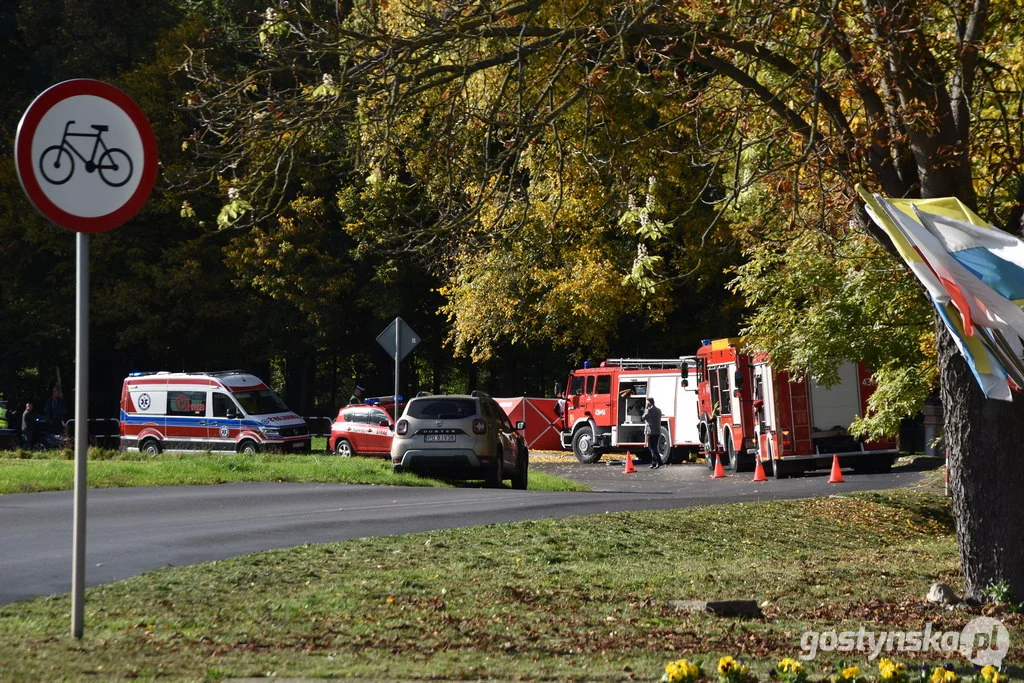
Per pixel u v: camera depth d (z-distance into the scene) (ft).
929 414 274.77
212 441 297.74
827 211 104.22
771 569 99.35
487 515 139.03
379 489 178.81
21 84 372.79
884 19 81.97
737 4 87.92
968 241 70.54
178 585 81.71
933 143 80.84
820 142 87.45
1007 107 107.55
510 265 306.96
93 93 57.52
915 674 56.34
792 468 238.89
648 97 97.04
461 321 326.65
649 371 311.27
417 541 111.55
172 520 128.98
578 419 321.73
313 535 116.67
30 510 135.33
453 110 91.50
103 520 127.65
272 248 360.07
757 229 139.85
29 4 354.33
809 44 94.48
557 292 310.65
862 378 238.48
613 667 58.65
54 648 56.90
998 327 68.13
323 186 359.66
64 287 369.50
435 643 64.39
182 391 301.43
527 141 88.22
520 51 86.58
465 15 86.94
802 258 157.79
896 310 160.86
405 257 342.64
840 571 96.63
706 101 99.09
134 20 351.05
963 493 81.51
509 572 94.84
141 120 58.23
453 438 196.44
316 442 347.15
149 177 58.34
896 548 122.52
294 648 61.11
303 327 378.73
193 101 83.46
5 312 376.89
